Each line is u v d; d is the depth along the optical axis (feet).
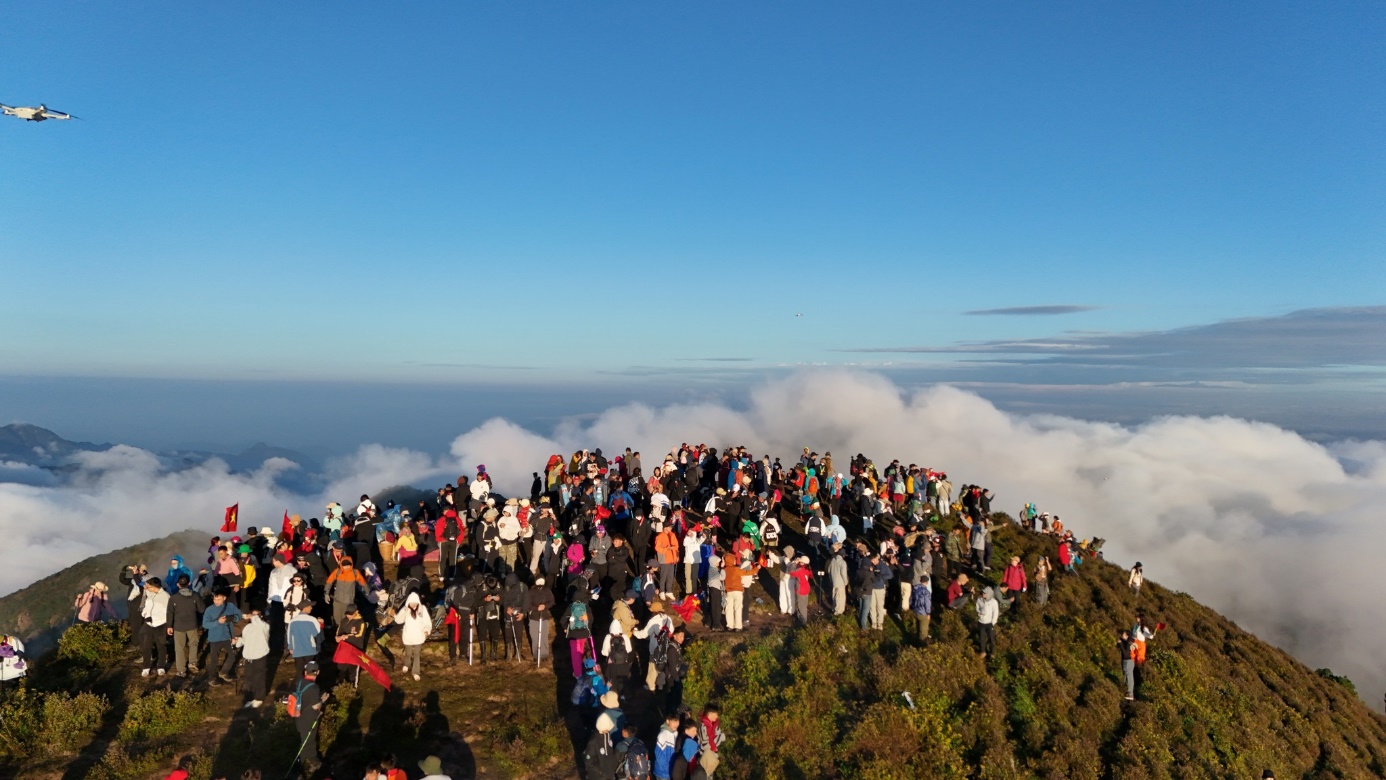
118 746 46.57
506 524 73.61
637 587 61.98
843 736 53.93
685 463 110.22
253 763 46.29
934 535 82.28
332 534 80.59
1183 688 75.10
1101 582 97.35
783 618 73.10
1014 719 61.52
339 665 57.11
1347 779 74.59
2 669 51.08
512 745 49.52
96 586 64.44
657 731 52.49
